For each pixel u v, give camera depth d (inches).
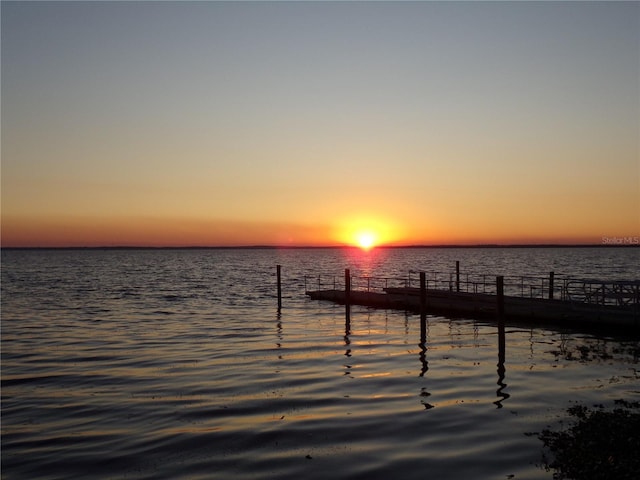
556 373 859.4
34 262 7701.8
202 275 4274.1
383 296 1705.2
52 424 675.4
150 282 3506.4
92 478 518.3
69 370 968.3
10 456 575.2
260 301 2191.2
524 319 1272.1
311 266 5713.6
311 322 1518.2
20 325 1558.8
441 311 1465.3
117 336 1343.5
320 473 511.8
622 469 477.7
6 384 874.8
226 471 523.5
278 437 609.0
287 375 898.7
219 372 931.3
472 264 5442.9
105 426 663.8
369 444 580.4
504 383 809.5
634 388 764.6
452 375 869.2
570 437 568.1
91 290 2883.9
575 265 5044.3
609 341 1102.4
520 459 522.9
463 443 572.1
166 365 997.8
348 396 764.6
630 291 1262.3
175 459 556.1
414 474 502.0
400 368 930.7
